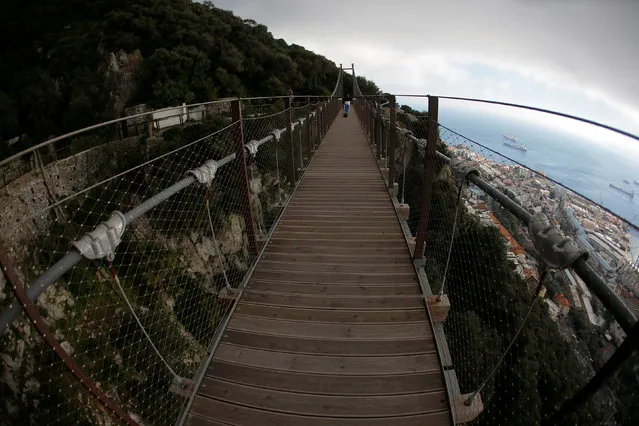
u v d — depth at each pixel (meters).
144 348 5.78
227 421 1.81
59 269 1.05
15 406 4.64
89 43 18.17
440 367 2.09
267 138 3.62
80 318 5.71
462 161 1.98
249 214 3.09
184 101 16.25
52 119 17.47
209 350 2.19
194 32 19.34
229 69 20.92
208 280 9.05
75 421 4.68
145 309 6.52
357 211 4.33
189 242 8.58
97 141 10.56
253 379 2.03
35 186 7.92
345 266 3.11
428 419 1.81
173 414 2.06
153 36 18.89
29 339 5.22
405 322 2.44
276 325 2.42
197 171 1.96
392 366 2.10
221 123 11.90
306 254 3.33
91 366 5.17
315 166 6.59
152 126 11.41
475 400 1.86
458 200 2.09
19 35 20.36
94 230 1.21
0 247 0.86
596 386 0.80
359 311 2.54
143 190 9.67
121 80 17.31
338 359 2.15
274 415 1.83
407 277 2.94
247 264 3.24
